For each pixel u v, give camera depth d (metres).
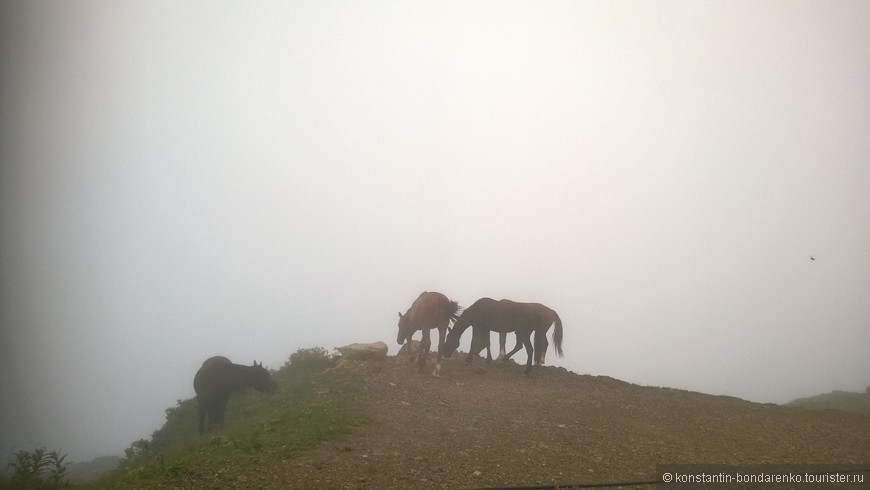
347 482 7.64
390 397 12.34
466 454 8.84
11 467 11.32
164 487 7.37
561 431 10.22
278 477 7.76
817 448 9.77
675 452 9.34
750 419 11.74
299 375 15.55
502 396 12.94
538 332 15.95
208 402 13.38
